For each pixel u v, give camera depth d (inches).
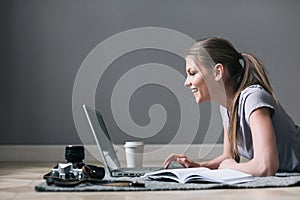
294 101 199.8
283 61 200.4
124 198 61.6
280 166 102.7
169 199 60.7
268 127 82.9
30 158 188.9
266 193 66.6
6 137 189.6
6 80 190.9
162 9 197.9
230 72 96.3
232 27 199.8
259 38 200.4
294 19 200.8
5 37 191.8
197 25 198.7
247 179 78.2
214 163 102.3
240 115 92.7
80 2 195.5
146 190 68.7
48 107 191.6
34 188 73.9
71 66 193.8
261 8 200.5
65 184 71.9
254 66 96.7
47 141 190.9
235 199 61.0
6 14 192.2
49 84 192.2
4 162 176.6
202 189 70.4
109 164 88.5
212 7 199.5
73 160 79.4
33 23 193.2
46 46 193.2
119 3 196.9
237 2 200.4
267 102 85.7
